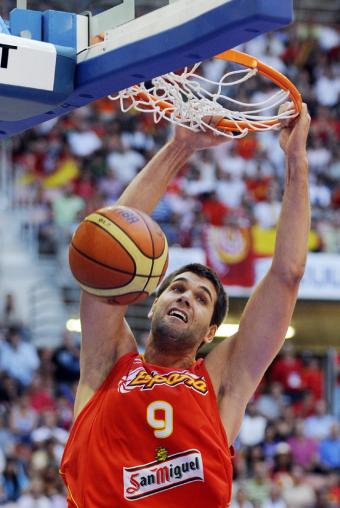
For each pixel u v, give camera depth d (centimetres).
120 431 392
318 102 2172
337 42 2280
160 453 388
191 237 1706
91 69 396
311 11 2311
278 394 1650
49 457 1270
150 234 390
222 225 1752
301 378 1761
